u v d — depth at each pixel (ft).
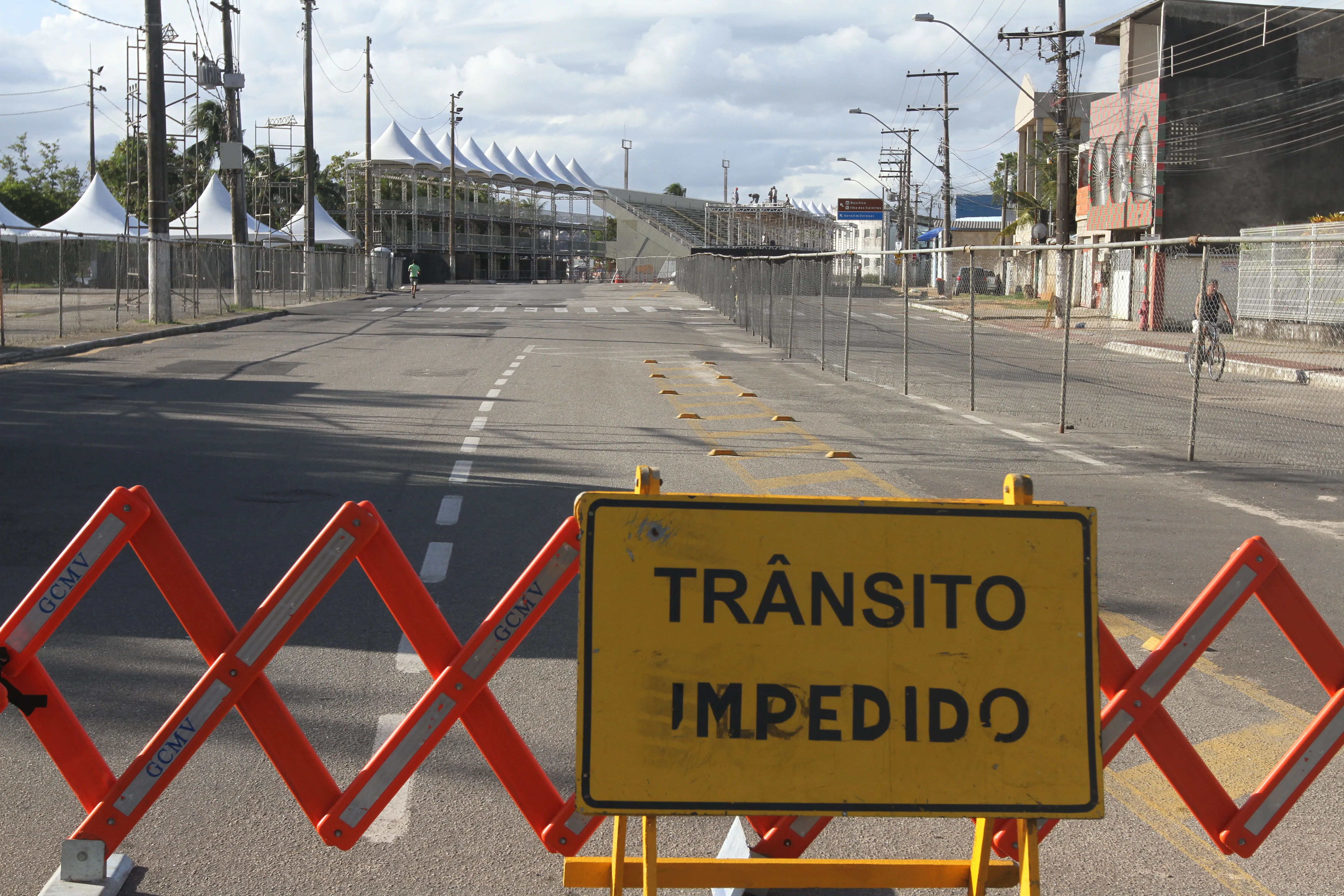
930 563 9.87
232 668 10.58
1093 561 10.00
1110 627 20.12
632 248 354.54
